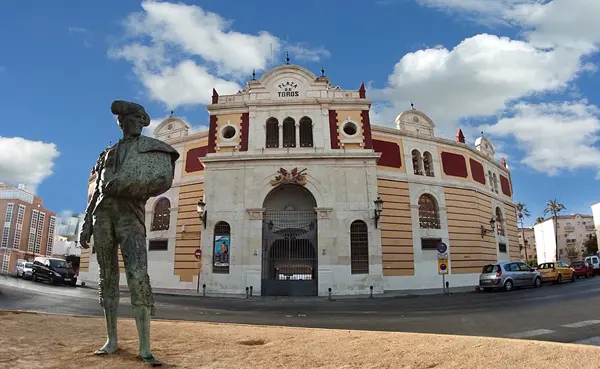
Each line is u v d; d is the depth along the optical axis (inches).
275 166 1144.8
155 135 1480.1
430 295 1031.6
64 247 3193.9
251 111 1209.4
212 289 1077.8
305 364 206.4
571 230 3900.1
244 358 213.0
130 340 249.0
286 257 1101.1
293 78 1240.8
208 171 1163.3
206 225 1122.0
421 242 1285.7
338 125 1201.4
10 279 1234.6
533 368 201.2
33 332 261.1
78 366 179.9
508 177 1813.5
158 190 208.4
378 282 1062.4
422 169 1365.7
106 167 209.5
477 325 464.1
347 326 460.1
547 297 785.6
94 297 824.9
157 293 1069.1
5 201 3587.6
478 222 1421.0
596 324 444.5
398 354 231.8
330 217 1100.5
